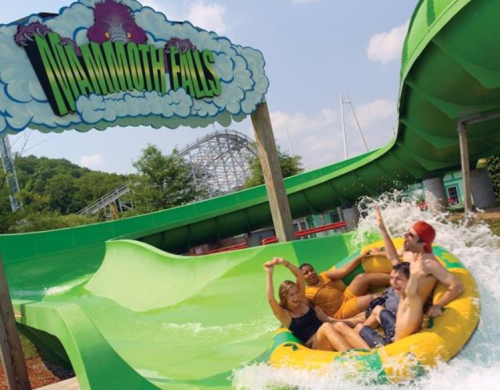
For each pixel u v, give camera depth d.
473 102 14.56
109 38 8.42
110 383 4.23
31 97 7.57
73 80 7.96
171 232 25.95
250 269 9.23
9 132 7.32
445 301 4.48
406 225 7.57
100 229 21.89
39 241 18.72
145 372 6.54
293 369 4.52
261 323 7.71
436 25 12.17
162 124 9.09
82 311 4.99
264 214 27.70
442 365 3.98
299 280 5.68
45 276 17.44
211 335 7.94
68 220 43.22
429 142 18.67
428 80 14.73
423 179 23.55
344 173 25.84
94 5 8.33
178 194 47.03
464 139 15.19
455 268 4.98
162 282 11.43
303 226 36.62
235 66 9.94
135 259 13.47
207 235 27.44
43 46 7.75
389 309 4.90
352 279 6.37
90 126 8.18
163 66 8.98
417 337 4.18
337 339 4.88
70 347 4.62
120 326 10.18
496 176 28.55
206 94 9.42
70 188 80.81
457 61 12.55
